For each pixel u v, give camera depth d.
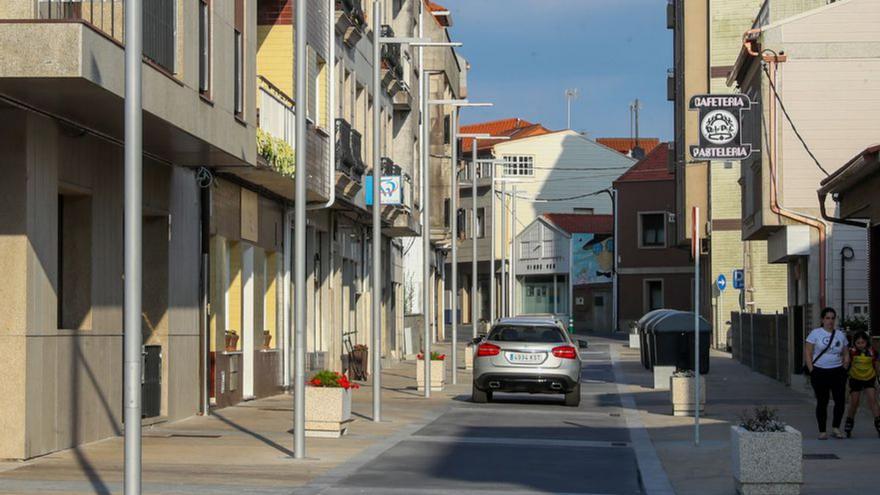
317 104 34.78
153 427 24.20
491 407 32.72
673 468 19.38
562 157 117.94
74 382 20.50
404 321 62.50
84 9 18.78
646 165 100.50
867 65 40.25
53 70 16.53
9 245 18.53
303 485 16.80
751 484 15.70
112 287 22.28
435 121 68.19
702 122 40.38
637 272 99.50
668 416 30.03
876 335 29.58
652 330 46.59
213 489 16.16
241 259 30.73
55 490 15.71
